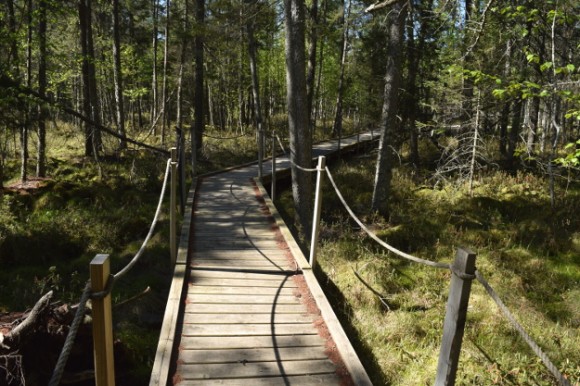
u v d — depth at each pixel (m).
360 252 8.17
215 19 13.15
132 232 9.78
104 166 14.28
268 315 5.10
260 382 3.91
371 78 15.75
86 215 10.15
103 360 2.50
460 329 2.61
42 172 12.96
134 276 7.54
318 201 6.45
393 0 5.63
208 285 5.82
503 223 10.00
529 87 6.01
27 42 12.12
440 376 2.74
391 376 4.94
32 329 3.95
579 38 8.57
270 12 12.74
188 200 10.32
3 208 9.96
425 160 17.59
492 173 13.88
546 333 5.77
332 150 20.50
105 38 22.67
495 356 5.27
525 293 6.99
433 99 14.90
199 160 17.45
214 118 35.19
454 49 10.46
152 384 3.72
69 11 11.64
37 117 10.59
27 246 8.41
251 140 23.80
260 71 29.31
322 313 5.12
